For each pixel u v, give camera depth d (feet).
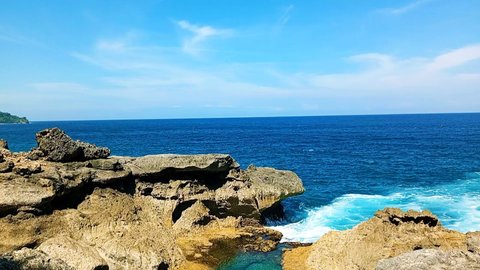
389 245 72.69
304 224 114.42
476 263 54.80
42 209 78.74
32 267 60.75
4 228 73.05
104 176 93.66
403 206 128.47
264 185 117.60
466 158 240.73
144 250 80.94
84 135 499.51
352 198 142.20
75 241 75.61
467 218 112.78
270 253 91.35
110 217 86.48
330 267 77.77
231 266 84.38
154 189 105.19
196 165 108.06
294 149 312.91
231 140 412.36
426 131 515.91
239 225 110.32
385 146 325.83
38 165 83.41
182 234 101.35
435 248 66.18
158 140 411.54
